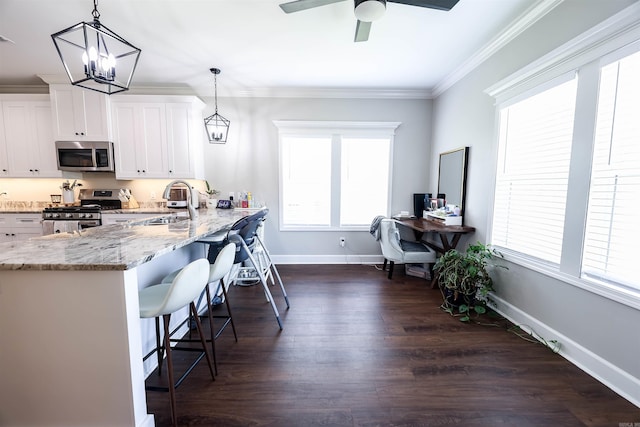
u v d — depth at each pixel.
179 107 3.62
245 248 2.18
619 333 1.55
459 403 1.50
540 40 2.06
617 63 1.54
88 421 1.17
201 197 4.05
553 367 1.79
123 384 1.15
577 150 1.77
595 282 1.66
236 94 3.91
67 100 3.49
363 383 1.65
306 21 2.24
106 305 1.11
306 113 3.96
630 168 1.50
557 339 1.94
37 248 1.30
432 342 2.09
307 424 1.37
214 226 1.97
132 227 1.93
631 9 1.42
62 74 3.31
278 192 4.08
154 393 1.56
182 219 2.51
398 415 1.42
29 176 3.63
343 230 4.16
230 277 2.91
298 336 2.17
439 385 1.64
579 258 1.77
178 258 2.08
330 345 2.05
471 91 2.99
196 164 3.77
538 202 2.12
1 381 1.16
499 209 2.55
